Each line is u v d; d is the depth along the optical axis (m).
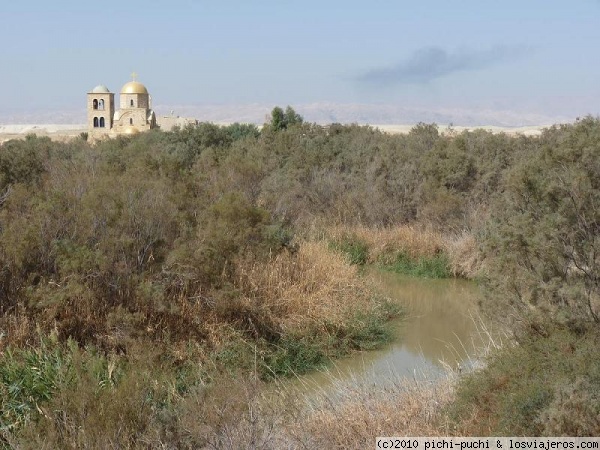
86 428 6.17
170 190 12.74
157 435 6.11
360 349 11.53
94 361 8.23
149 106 68.69
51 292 9.44
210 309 10.86
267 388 9.11
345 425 6.66
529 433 5.53
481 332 11.99
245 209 12.56
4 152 18.31
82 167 18.38
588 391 5.35
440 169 21.67
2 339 8.86
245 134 33.59
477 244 16.94
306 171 23.94
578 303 6.54
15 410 7.30
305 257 13.89
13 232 9.95
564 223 7.18
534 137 25.38
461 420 6.32
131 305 10.12
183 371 9.33
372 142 27.33
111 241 10.26
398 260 18.67
